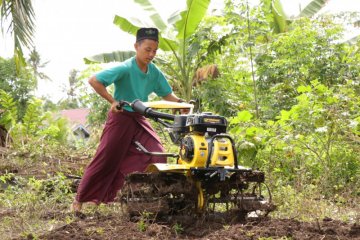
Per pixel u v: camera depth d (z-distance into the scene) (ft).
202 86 47.75
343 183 25.82
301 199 21.13
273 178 25.90
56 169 31.83
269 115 40.06
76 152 39.37
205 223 17.26
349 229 16.07
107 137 20.04
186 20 47.50
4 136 42.22
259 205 17.54
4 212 20.43
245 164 29.35
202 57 50.65
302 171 25.86
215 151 16.71
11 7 41.55
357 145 29.22
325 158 28.12
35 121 47.96
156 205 16.88
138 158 20.10
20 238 16.25
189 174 17.25
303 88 29.55
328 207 21.63
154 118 18.69
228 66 52.16
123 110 19.88
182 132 17.75
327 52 42.39
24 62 43.52
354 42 50.75
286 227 16.08
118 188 20.45
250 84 49.83
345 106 28.78
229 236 15.34
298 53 41.32
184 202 17.57
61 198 23.11
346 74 41.32
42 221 19.08
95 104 58.29
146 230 16.21
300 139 28.02
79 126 74.23
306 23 43.73
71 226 16.98
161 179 17.24
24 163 33.22
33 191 23.29
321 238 15.20
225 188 17.76
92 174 20.26
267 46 44.78
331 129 27.84
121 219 17.49
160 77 20.85
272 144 29.01
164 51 51.55
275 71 41.60
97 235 15.84
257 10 44.62
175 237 16.01
